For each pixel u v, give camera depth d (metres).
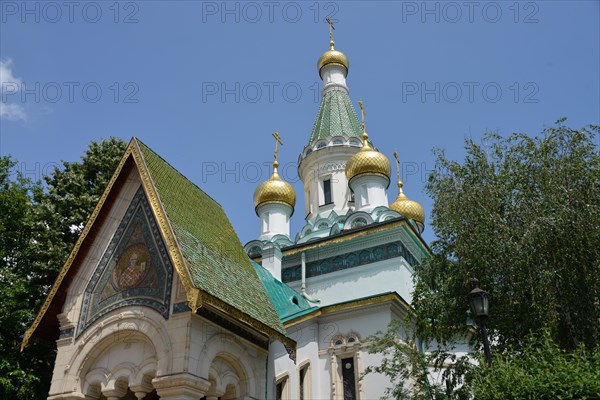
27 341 16.92
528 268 17.36
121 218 17.64
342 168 39.56
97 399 15.95
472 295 14.37
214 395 15.31
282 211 36.94
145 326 15.38
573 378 11.65
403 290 26.69
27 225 23.27
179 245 15.44
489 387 12.84
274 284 24.16
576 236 17.31
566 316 17.45
